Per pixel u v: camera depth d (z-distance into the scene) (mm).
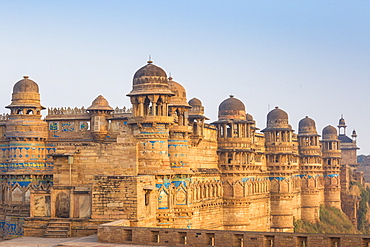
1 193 86438
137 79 74125
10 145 84812
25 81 85750
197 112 86000
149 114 75562
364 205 172500
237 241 53531
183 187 77188
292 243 51562
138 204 64250
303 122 138000
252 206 100125
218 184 92750
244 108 97125
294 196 130750
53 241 60344
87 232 63969
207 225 87500
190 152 83625
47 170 85062
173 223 73875
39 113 86250
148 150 72438
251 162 99250
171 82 80500
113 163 69500
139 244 56125
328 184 151375
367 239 49656
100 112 85375
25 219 66312
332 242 50656
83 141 86312
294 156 130000
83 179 69562
